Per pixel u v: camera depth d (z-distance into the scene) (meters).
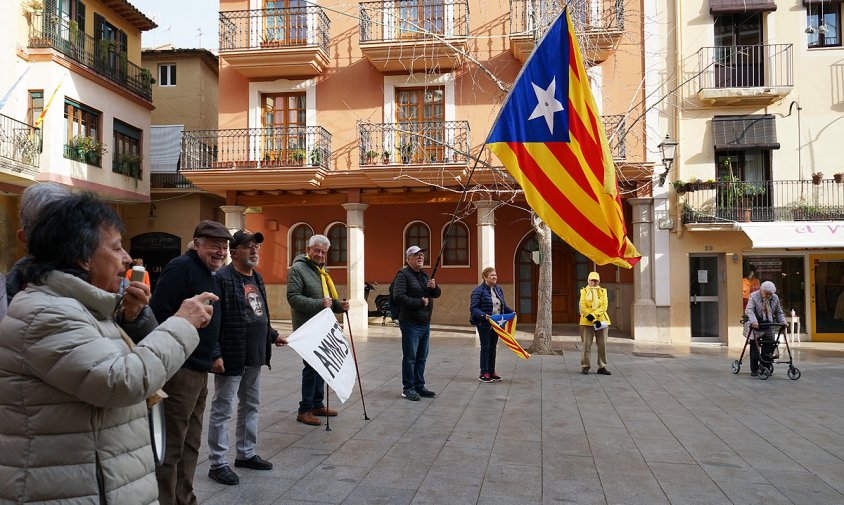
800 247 15.08
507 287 19.39
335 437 6.19
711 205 16.22
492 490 4.73
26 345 1.92
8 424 1.94
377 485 4.79
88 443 1.99
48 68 17.14
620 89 16.77
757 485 4.93
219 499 4.44
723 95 15.98
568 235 5.61
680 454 5.77
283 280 20.38
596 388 9.19
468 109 17.25
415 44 16.42
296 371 10.45
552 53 5.74
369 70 17.77
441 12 17.31
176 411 3.87
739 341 15.78
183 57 24.42
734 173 16.55
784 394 8.87
